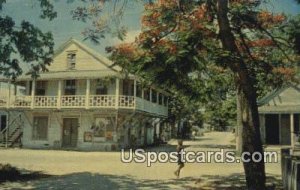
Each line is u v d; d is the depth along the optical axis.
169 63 11.09
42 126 37.50
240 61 12.38
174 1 14.36
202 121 67.38
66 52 37.25
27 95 37.84
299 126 42.28
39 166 21.34
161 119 48.28
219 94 25.28
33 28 16.45
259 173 12.31
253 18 14.78
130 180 16.00
